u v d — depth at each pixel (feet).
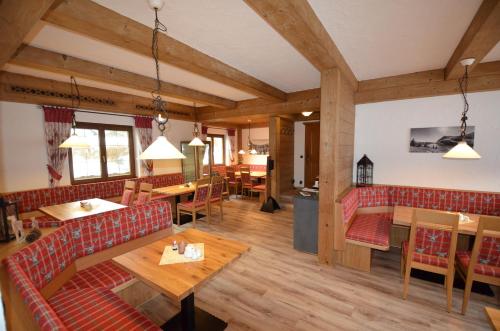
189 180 22.04
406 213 9.78
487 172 11.11
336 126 9.25
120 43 6.83
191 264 5.70
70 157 14.47
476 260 6.77
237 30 7.25
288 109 15.87
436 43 8.18
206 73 9.73
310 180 23.12
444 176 11.98
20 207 12.21
